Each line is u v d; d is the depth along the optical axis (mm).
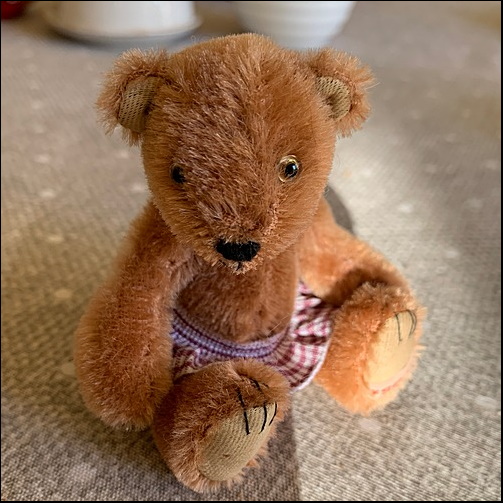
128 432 191
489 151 393
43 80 439
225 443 147
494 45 609
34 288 247
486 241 302
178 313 179
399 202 329
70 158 345
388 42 591
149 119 144
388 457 192
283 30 483
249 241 136
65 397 201
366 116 163
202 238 139
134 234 169
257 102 133
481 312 254
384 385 190
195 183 134
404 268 277
